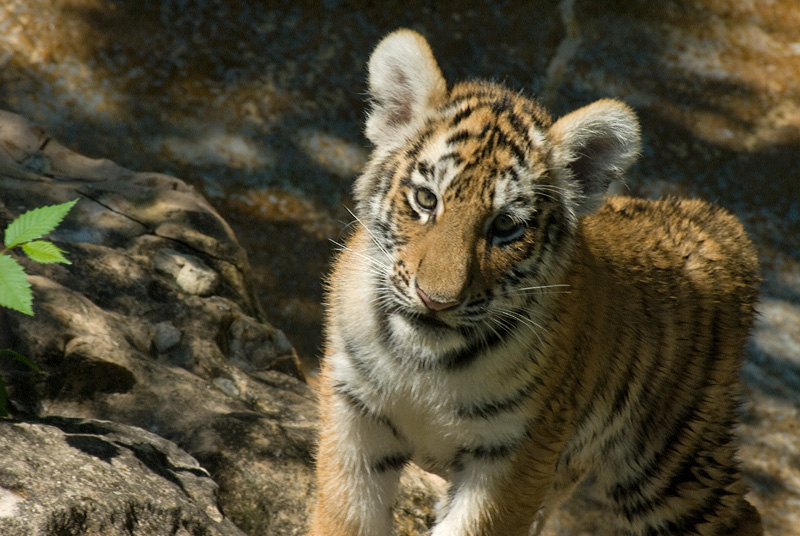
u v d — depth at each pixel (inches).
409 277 241.4
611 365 292.7
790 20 840.9
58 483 204.4
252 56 697.6
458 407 258.5
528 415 257.8
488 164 243.4
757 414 562.3
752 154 724.7
